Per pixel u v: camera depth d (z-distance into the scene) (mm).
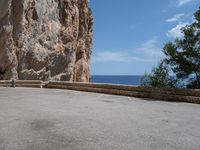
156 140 5258
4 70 23734
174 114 8461
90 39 44406
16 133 5570
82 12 40500
